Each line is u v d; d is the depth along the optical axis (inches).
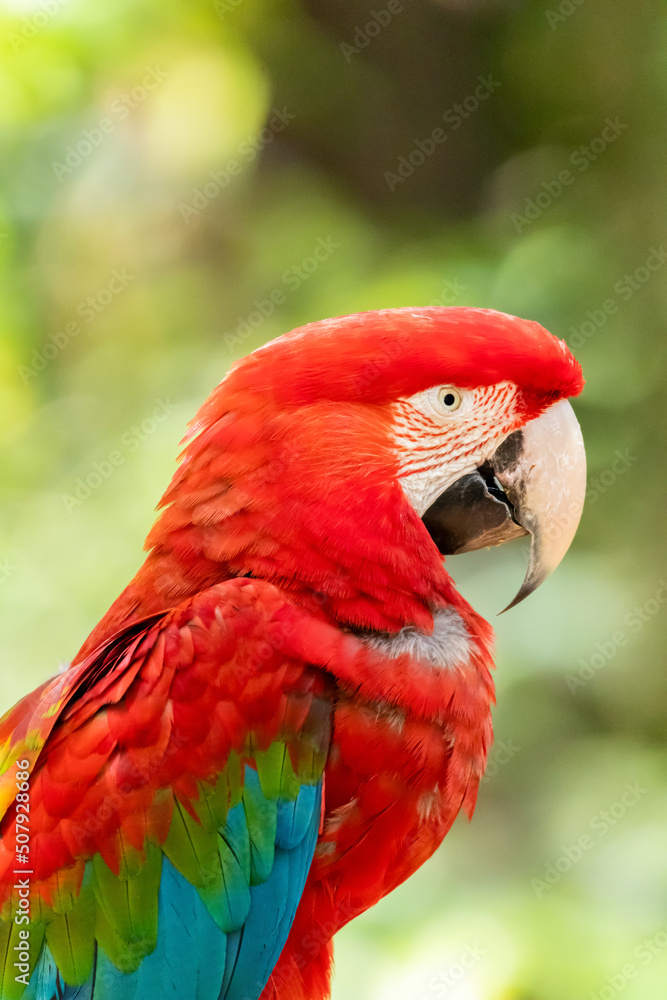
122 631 156.6
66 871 149.1
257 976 149.6
